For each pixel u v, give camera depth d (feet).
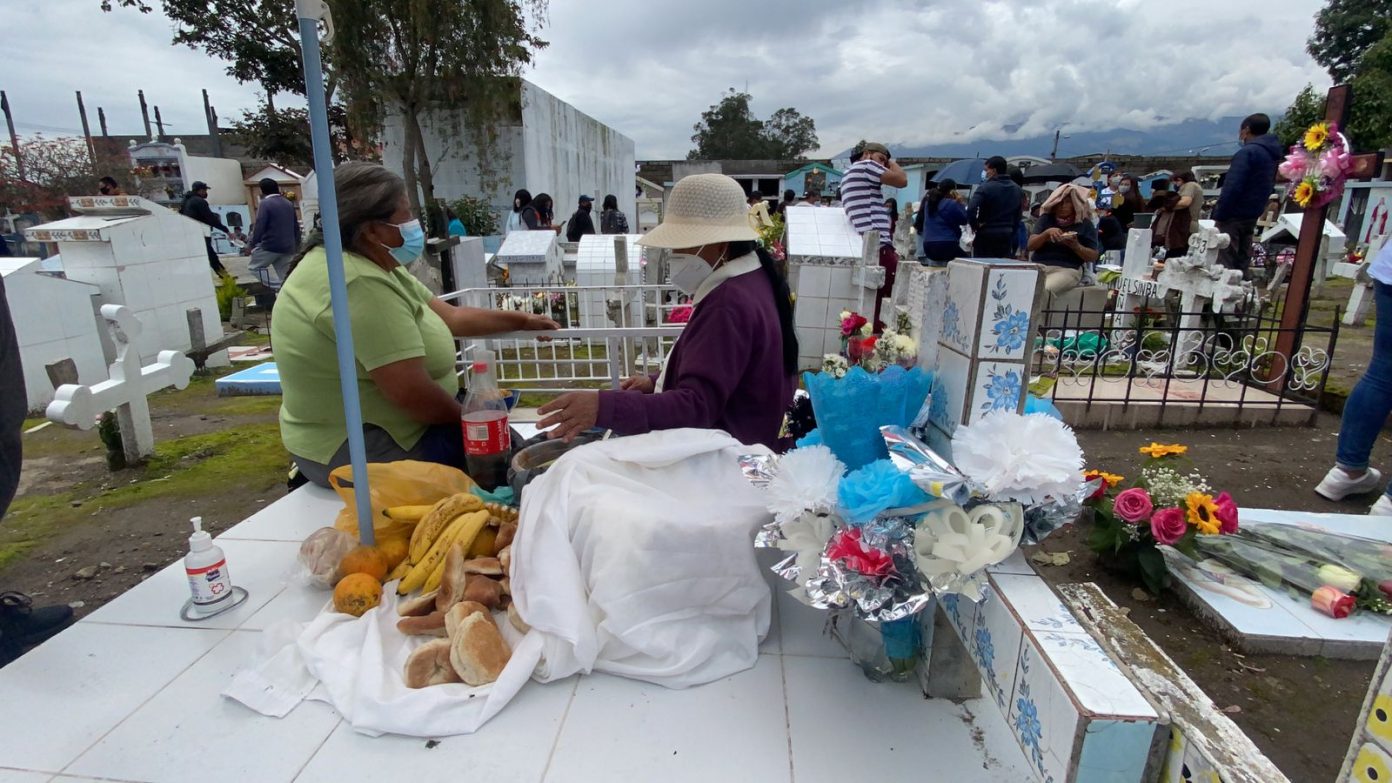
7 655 7.27
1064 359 18.83
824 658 5.91
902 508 4.58
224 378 19.34
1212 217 21.86
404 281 8.94
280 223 30.17
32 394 16.98
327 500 8.73
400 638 5.95
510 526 6.67
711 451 6.27
